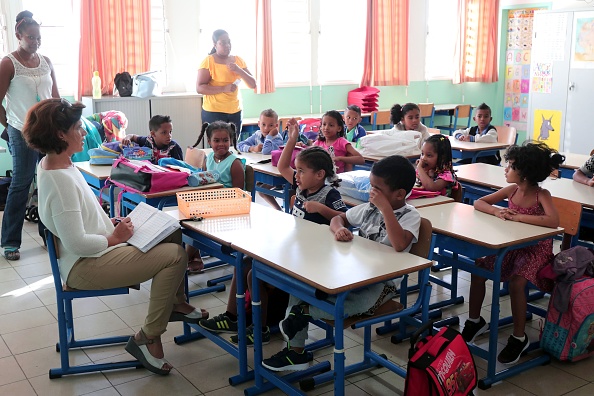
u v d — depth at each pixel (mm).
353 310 2213
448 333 2285
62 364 2680
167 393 2566
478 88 9219
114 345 2988
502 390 2584
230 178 3830
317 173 2830
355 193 3285
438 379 2082
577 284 2715
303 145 4410
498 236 2562
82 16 5969
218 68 5793
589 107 7559
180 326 3211
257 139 5094
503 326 3191
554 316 2791
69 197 2430
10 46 5812
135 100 5926
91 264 2510
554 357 2842
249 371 2701
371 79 8070
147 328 2613
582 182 3643
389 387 2613
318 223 2840
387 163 2414
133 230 2645
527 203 2832
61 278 2775
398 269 2131
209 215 2824
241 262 2479
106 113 5543
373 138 4746
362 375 2713
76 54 6023
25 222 5191
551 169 2793
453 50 8859
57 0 5945
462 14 8609
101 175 3732
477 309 2943
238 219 2789
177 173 3318
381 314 2287
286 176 3461
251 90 7246
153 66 6609
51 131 2426
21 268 4090
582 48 7516
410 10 8305
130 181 3363
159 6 6508
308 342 2996
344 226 2678
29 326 3203
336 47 7840
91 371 2721
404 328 3004
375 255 2279
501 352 2824
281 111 7555
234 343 2900
